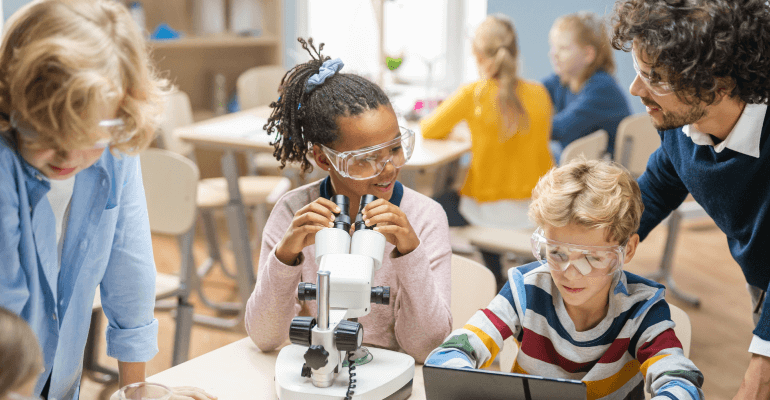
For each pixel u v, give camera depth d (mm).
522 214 2836
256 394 1153
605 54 3449
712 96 1037
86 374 2393
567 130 3404
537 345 1250
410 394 1165
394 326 1324
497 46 2777
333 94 1199
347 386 1076
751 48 1009
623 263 1150
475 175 2863
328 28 4738
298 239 1155
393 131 1201
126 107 875
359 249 1047
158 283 2299
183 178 2305
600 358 1218
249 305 1293
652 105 1130
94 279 1075
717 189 1311
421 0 4812
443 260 1341
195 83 4535
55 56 773
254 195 3186
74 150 835
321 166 1288
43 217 948
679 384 1042
